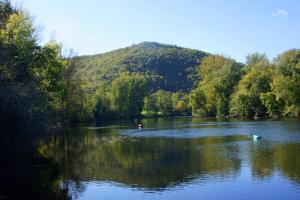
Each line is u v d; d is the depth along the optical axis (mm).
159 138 70750
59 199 29141
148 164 42844
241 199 28391
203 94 163500
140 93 169000
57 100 75312
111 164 43219
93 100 142250
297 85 116938
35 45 55219
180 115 195625
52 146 60344
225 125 100875
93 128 99688
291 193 29562
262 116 130750
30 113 37625
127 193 30656
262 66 141500
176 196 29516
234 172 37250
